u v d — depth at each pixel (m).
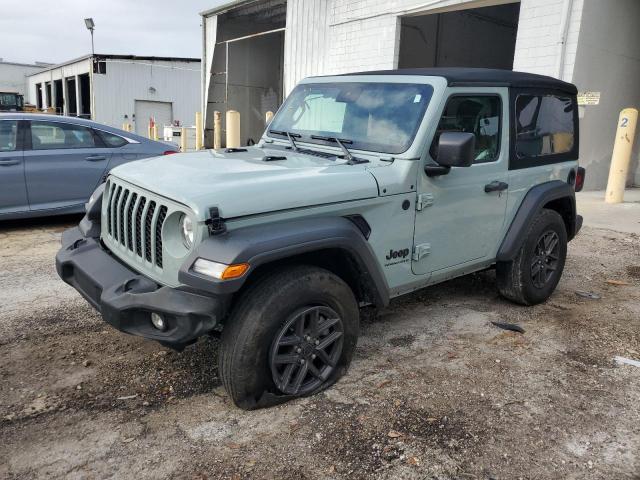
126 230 3.29
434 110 3.62
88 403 3.16
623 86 10.98
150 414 3.07
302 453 2.76
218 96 20.14
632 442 2.92
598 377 3.62
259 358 2.94
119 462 2.66
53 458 2.68
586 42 9.54
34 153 6.89
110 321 2.93
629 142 9.52
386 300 3.50
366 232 3.39
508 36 18.00
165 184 3.02
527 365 3.76
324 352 3.28
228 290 2.64
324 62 14.25
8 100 33.81
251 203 2.85
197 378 3.47
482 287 5.41
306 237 2.92
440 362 3.77
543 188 4.59
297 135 4.29
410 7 11.76
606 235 7.59
